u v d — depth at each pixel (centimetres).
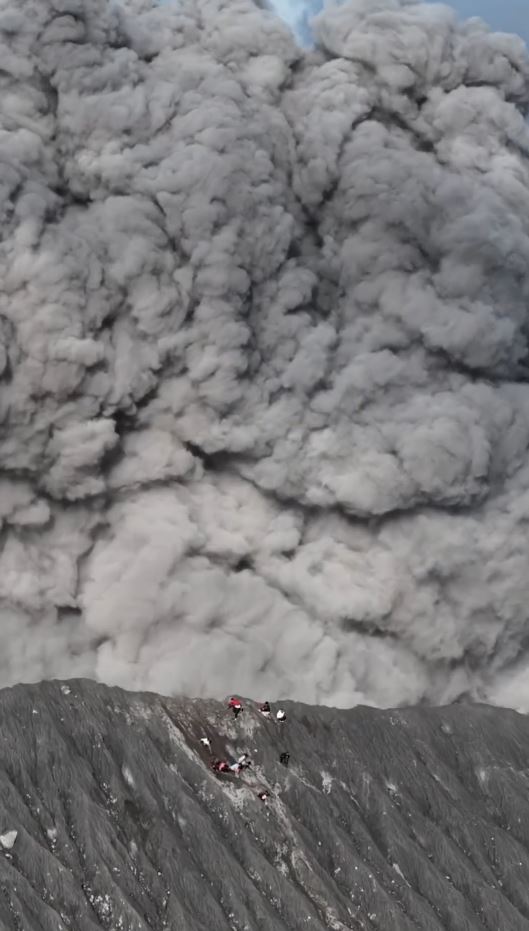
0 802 6438
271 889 6525
